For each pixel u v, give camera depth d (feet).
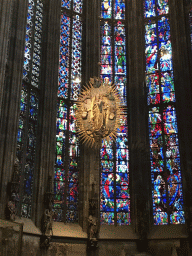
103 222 68.90
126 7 86.58
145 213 67.87
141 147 72.79
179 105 73.36
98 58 79.36
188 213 65.98
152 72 79.56
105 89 57.26
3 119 57.77
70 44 78.74
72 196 68.49
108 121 55.83
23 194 60.34
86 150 71.31
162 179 71.20
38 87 69.21
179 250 64.18
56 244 62.18
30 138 64.49
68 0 81.92
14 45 62.80
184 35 77.36
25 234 56.90
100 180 71.31
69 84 75.46
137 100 76.28
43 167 64.28
